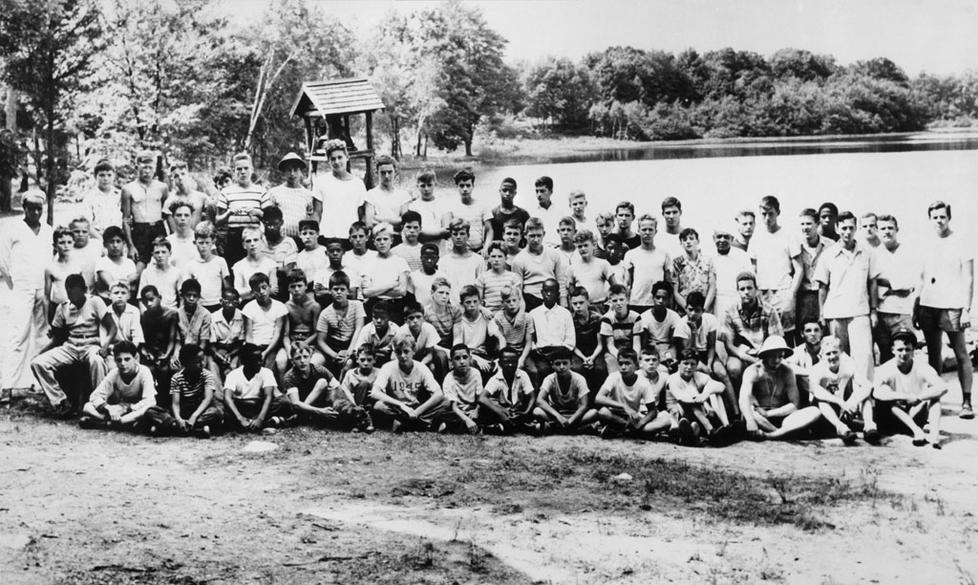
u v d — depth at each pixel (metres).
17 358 9.27
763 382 8.59
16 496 6.48
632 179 12.40
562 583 5.43
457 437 8.42
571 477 7.29
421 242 9.89
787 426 8.48
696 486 7.11
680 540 6.10
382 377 8.60
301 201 9.79
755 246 9.39
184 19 16.23
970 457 7.85
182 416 8.41
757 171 11.95
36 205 9.26
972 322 9.50
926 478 7.38
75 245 9.23
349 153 11.36
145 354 8.72
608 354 9.00
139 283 9.18
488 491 6.92
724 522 6.42
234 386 8.54
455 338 9.10
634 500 6.79
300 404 8.62
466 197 9.95
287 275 9.10
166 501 6.50
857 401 8.44
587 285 9.34
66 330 8.75
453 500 6.71
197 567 5.39
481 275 9.28
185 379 8.41
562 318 8.89
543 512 6.51
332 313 8.86
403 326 8.90
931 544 6.10
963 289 9.05
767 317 9.02
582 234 9.34
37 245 9.27
